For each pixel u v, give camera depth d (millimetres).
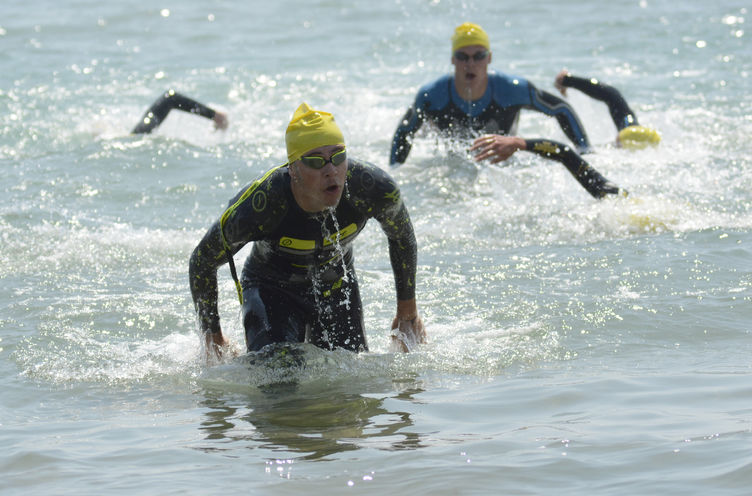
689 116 17781
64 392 7105
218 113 17703
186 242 11680
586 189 12875
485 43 15516
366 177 7133
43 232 11914
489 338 8148
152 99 20859
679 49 24688
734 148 15578
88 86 22141
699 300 8836
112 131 17859
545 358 7555
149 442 5895
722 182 13641
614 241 11188
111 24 30859
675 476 4914
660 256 10344
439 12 31719
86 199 13547
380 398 6684
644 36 26594
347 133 17797
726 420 5730
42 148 16891
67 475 5320
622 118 16594
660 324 8250
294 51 26375
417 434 5828
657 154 15391
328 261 7672
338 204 7188
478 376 7168
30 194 13695
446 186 14297
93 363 7789
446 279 10016
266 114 19484
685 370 6969
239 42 27922
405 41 27344
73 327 8719
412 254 7789
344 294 8023
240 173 14969
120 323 8844
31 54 26141
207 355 7750
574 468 5105
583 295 9211
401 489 4934
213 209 13219
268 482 5090
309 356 7570
